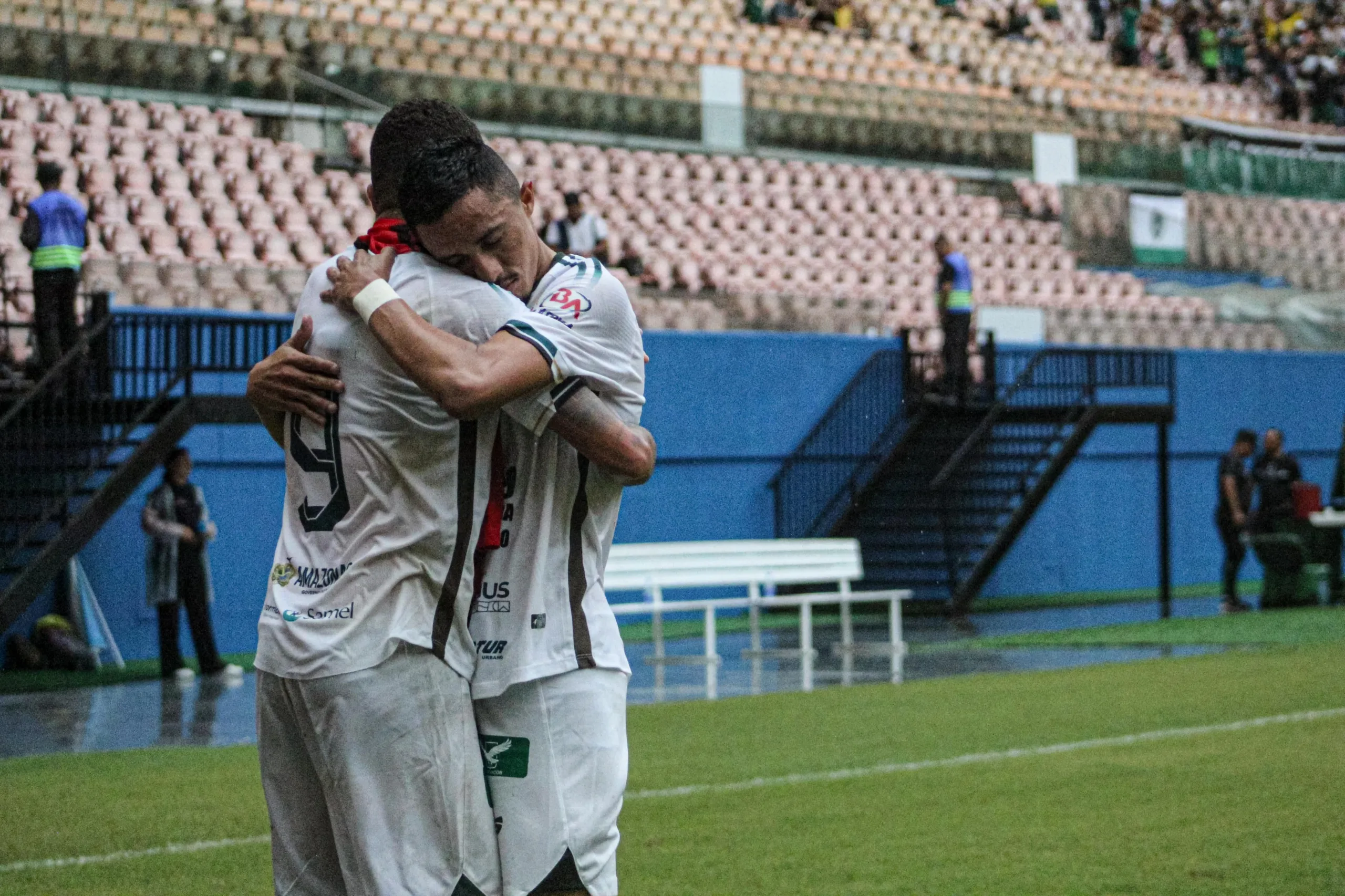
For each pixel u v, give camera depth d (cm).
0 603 1986
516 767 485
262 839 1057
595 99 3425
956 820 1073
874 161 3766
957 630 2683
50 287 2186
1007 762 1308
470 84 3278
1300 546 2912
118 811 1159
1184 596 3409
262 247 2920
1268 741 1373
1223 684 1786
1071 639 2428
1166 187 4091
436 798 472
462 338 477
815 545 2358
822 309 3253
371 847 468
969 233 3819
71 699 1938
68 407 2211
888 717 1599
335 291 475
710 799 1171
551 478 493
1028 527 3431
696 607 2248
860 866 940
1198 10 5178
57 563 2050
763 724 1570
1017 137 3928
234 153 2986
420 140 495
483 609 486
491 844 483
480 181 476
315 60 3100
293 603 481
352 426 473
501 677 484
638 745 1444
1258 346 3919
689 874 929
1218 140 4184
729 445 3073
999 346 3459
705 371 3056
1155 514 3653
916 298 3600
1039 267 3881
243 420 2252
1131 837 1002
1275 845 966
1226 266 4122
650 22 4153
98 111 2888
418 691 470
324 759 475
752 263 3466
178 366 2216
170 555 2164
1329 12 5447
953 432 3186
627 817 1110
